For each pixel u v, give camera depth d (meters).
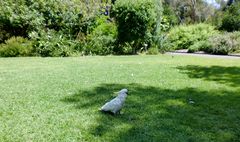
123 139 3.34
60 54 13.31
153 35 15.76
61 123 3.80
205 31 20.89
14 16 13.73
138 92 5.46
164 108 4.51
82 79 6.65
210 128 3.76
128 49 14.98
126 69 8.36
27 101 4.75
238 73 8.02
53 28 14.66
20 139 3.32
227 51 15.41
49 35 13.76
